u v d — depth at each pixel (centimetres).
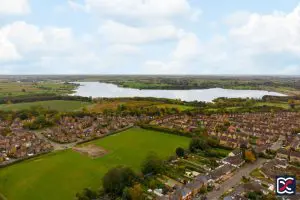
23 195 11212
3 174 13412
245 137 19762
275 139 19512
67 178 12838
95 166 14350
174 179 12425
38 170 13862
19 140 19212
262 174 12938
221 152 16450
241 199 10244
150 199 10512
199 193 11169
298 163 14338
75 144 18600
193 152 16188
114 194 10888
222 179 12462
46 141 19300
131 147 17738
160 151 16812
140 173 12469
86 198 10275
